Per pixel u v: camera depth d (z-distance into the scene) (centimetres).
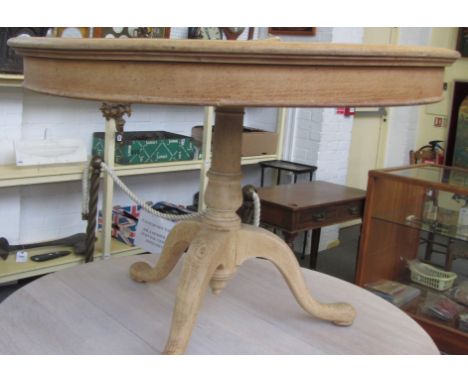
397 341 100
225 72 59
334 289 122
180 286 86
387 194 215
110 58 61
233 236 93
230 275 95
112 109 87
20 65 202
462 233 199
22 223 249
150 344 92
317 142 303
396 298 210
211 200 93
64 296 110
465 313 198
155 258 132
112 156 230
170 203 289
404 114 392
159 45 58
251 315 106
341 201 240
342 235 360
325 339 99
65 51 64
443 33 378
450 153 381
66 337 93
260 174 342
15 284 239
